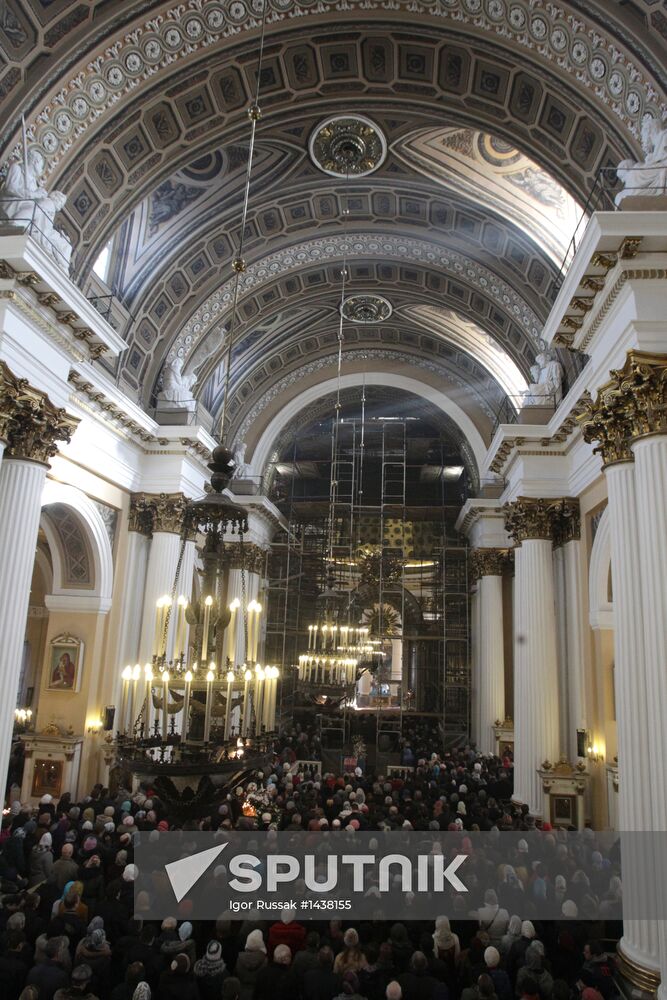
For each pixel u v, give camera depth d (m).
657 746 6.71
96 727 13.51
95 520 13.41
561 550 14.69
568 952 6.38
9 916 6.15
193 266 14.69
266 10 9.56
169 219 13.52
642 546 7.27
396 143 12.67
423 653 25.42
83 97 9.66
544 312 14.12
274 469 25.67
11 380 8.66
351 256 16.19
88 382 11.98
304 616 26.27
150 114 10.60
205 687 4.63
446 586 24.98
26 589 8.92
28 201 9.02
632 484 7.91
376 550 26.27
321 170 13.45
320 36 10.14
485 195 13.15
